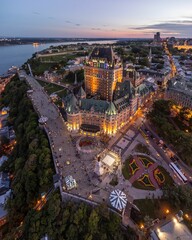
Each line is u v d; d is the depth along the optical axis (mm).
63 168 126500
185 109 174375
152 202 106625
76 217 95625
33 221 103375
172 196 102500
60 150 143250
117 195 100188
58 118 188750
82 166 129000
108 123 156625
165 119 161625
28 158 140250
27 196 123625
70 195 107562
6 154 192500
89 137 159500
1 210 128875
